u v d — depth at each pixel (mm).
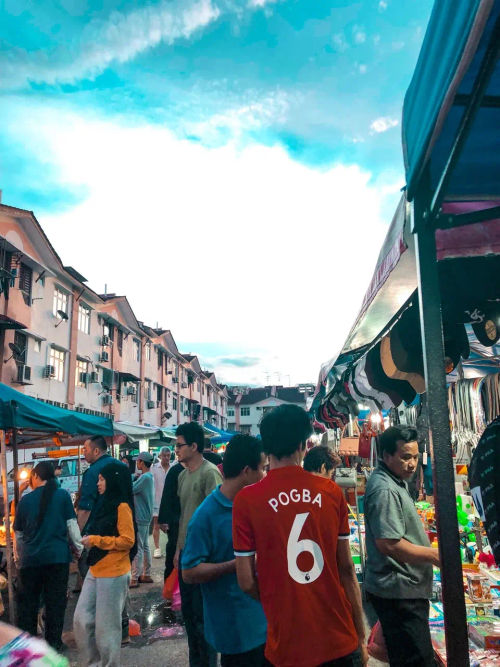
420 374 3582
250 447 2711
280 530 1986
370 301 2764
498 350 4504
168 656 4590
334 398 8438
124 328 29672
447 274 2828
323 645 1874
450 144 1893
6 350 17219
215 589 2566
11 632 694
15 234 17547
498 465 1813
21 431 7602
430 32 1404
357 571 5672
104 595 3693
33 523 4457
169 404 41594
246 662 2486
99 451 5574
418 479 6312
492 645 3160
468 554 4402
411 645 2777
